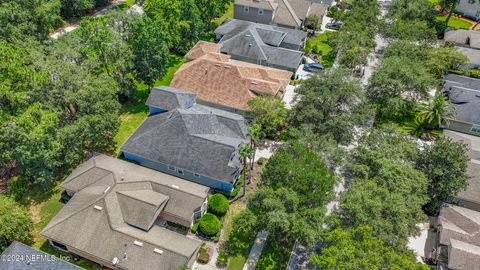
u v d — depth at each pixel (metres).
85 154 49.97
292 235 36.56
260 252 39.34
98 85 48.41
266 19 80.62
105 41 53.88
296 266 38.00
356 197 35.69
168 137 46.88
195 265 37.50
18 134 39.94
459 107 56.50
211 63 59.50
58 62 48.47
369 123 57.72
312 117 47.47
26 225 37.53
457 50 69.62
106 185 40.72
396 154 42.16
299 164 37.94
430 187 42.50
